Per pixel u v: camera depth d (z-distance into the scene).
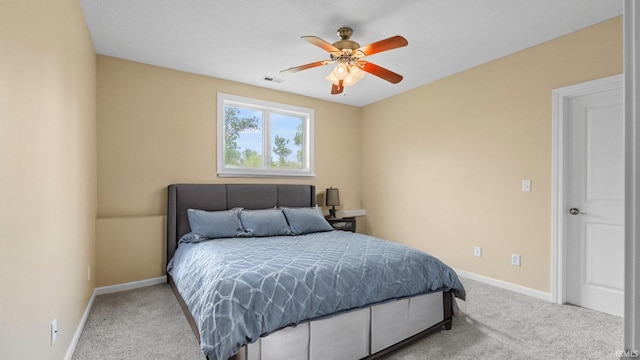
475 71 3.53
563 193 2.82
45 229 1.50
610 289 2.61
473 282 3.44
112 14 2.47
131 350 2.03
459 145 3.70
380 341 2.00
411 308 2.15
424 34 2.79
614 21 2.53
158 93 3.50
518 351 2.05
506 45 3.01
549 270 2.90
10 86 1.15
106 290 3.07
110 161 3.22
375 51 2.43
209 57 3.28
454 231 3.75
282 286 1.77
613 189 2.61
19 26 1.22
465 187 3.63
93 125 2.93
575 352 2.03
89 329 2.31
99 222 3.05
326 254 2.31
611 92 2.60
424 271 2.26
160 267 3.39
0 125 1.08
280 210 3.73
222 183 3.89
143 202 3.40
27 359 1.29
